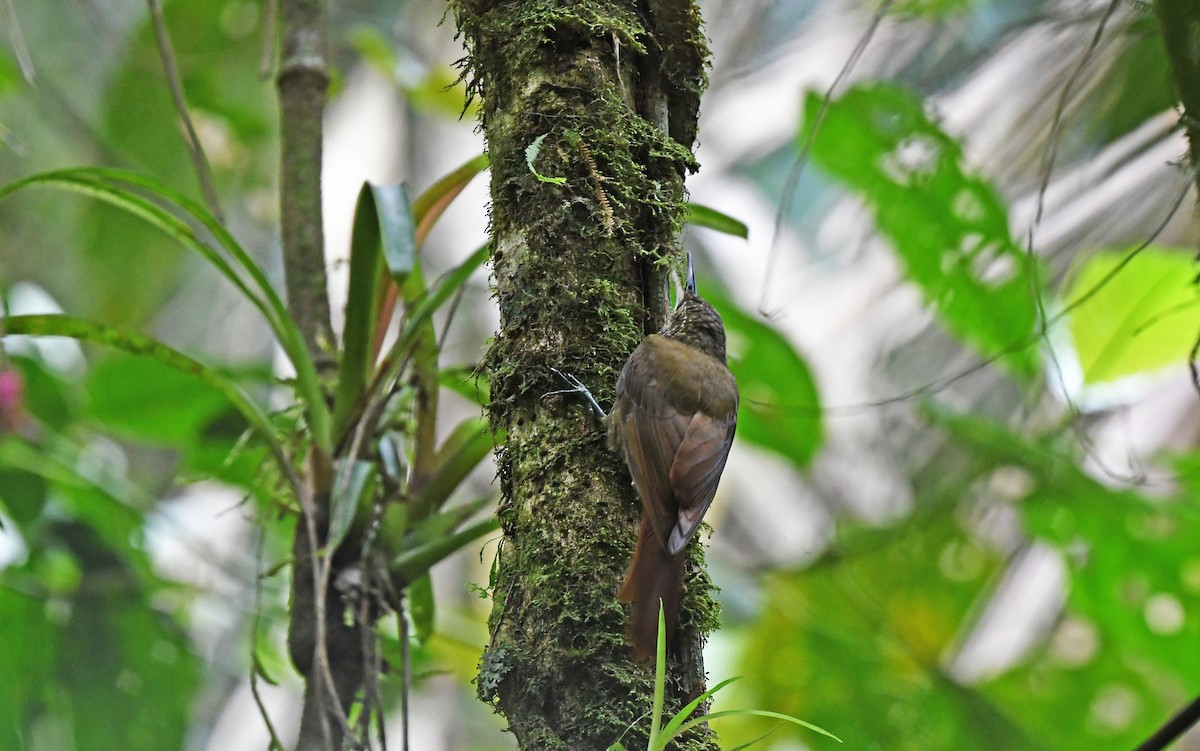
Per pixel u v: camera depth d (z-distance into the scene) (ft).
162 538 36.83
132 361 30.71
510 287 18.93
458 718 52.42
